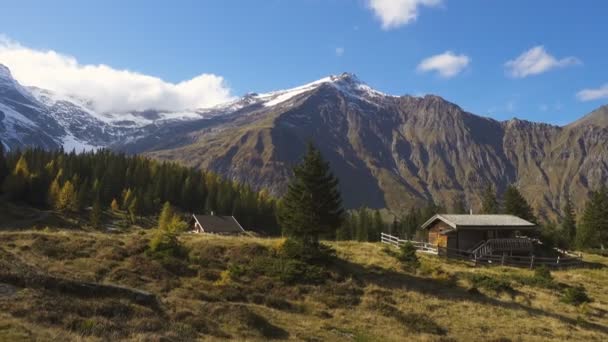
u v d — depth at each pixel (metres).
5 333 15.01
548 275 45.28
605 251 80.50
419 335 26.39
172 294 28.28
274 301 29.52
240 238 49.72
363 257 46.31
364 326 27.09
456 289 38.53
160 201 150.62
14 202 121.19
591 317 35.41
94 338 16.45
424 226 65.19
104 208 138.62
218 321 23.34
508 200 87.31
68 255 34.06
